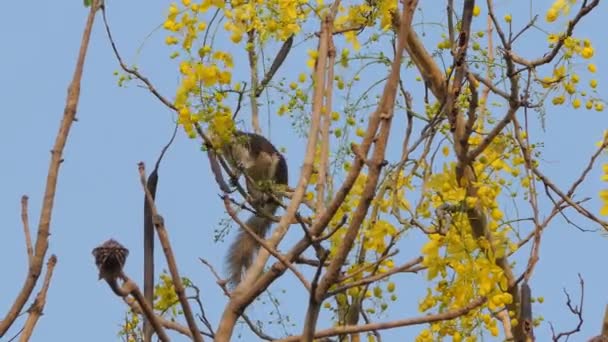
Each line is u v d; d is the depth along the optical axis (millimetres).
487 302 10484
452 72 11773
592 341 10188
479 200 11461
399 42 8719
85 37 8172
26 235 8461
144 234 8766
